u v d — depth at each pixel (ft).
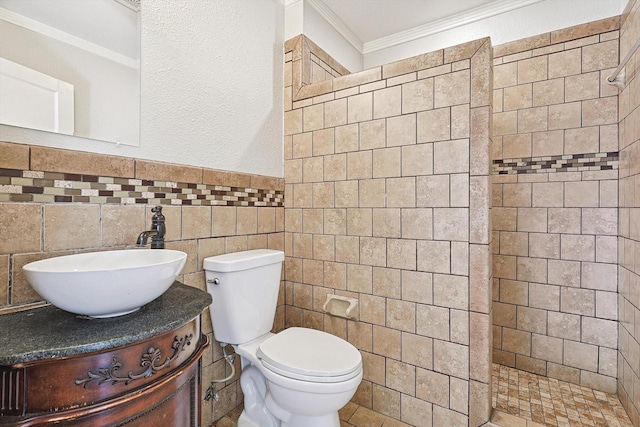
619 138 5.33
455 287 4.49
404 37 7.86
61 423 1.94
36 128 3.06
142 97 3.94
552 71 5.93
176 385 2.58
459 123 4.47
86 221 3.41
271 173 5.99
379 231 5.16
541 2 6.24
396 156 4.99
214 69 4.86
